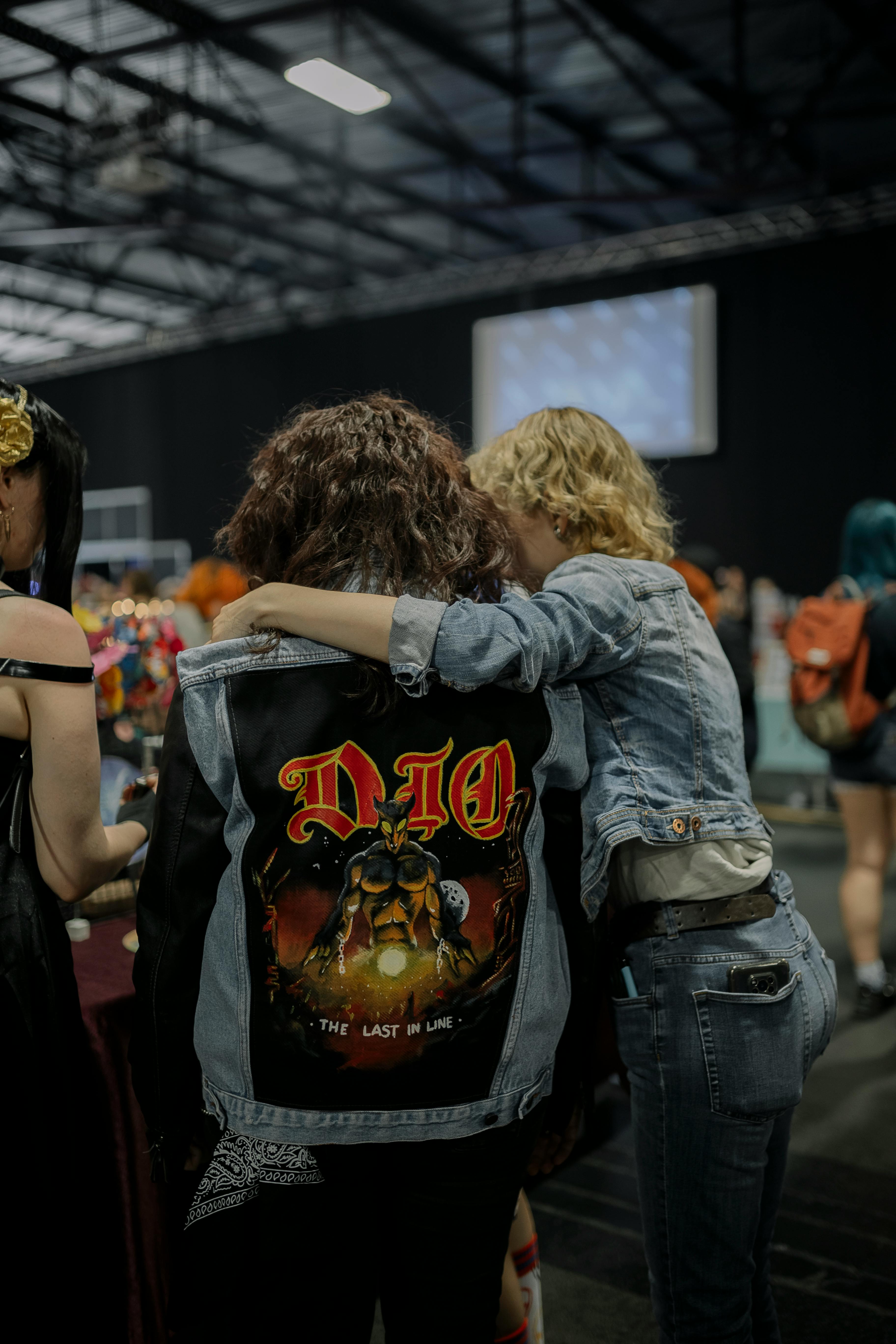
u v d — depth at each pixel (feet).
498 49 24.35
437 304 36.45
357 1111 3.02
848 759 9.88
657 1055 3.65
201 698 3.03
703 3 21.76
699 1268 3.71
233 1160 3.16
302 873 2.97
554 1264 6.35
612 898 3.86
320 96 20.33
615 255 32.60
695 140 26.86
